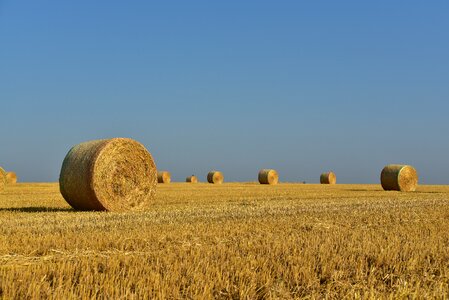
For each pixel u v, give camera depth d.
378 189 45.41
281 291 7.64
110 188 20.75
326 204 24.17
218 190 39.81
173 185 53.34
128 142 21.36
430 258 10.23
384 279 8.67
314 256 9.73
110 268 8.35
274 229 14.11
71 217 17.03
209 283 7.71
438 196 32.88
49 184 54.06
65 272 8.11
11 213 18.59
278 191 38.72
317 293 7.70
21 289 7.15
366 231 13.88
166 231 13.17
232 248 10.52
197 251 9.89
